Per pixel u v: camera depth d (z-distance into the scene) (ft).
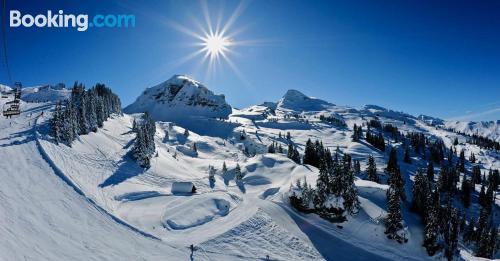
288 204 264.31
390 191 262.26
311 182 299.99
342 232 238.07
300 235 220.64
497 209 449.06
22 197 175.52
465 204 444.55
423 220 247.50
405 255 222.48
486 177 612.70
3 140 258.16
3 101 467.93
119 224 182.39
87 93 439.22
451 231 234.17
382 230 235.40
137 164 324.60
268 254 189.37
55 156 255.29
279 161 375.25
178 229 201.57
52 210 173.68
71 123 307.99
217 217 226.38
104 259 147.64
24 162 221.87
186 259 165.48
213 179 339.98
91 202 195.62
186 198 254.06
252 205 250.78
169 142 576.20
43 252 137.69
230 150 620.08
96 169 277.64
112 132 418.92
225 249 183.11
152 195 256.32
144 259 156.66
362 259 210.59
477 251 297.94
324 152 408.67
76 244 152.15
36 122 329.31
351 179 247.91
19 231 145.48
